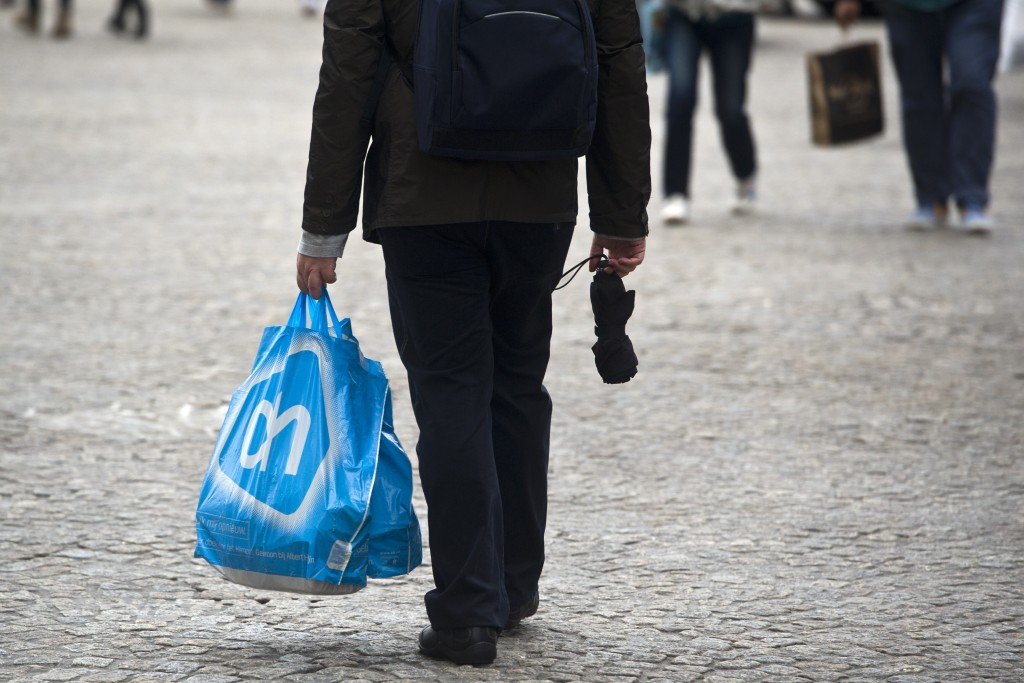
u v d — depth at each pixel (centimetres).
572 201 987
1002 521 1347
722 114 2903
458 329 981
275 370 1014
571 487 1420
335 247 971
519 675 995
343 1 930
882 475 1473
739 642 1067
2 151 3459
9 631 1062
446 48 911
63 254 2447
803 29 7106
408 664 1009
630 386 1788
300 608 1126
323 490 986
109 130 3844
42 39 6059
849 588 1181
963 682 1004
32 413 1625
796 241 2689
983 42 2694
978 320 2123
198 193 3045
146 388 1731
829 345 1986
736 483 1442
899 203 3103
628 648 1051
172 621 1091
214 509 999
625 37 966
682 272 2420
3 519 1301
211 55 5728
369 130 955
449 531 992
